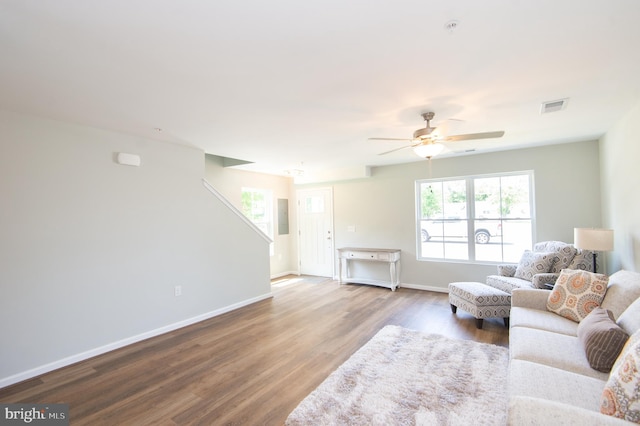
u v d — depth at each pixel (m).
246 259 4.64
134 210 3.37
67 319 2.85
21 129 2.64
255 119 2.91
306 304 4.58
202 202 4.06
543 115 2.97
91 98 2.36
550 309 2.58
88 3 1.31
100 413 2.10
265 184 6.43
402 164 5.50
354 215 6.08
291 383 2.42
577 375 1.59
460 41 1.69
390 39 1.66
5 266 2.53
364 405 2.07
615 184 3.38
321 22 1.49
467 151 4.66
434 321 3.72
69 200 2.89
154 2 1.32
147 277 3.46
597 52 1.83
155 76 2.03
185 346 3.18
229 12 1.40
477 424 1.85
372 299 4.77
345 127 3.22
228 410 2.10
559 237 4.28
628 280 2.21
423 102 2.56
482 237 4.91
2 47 1.65
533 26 1.57
